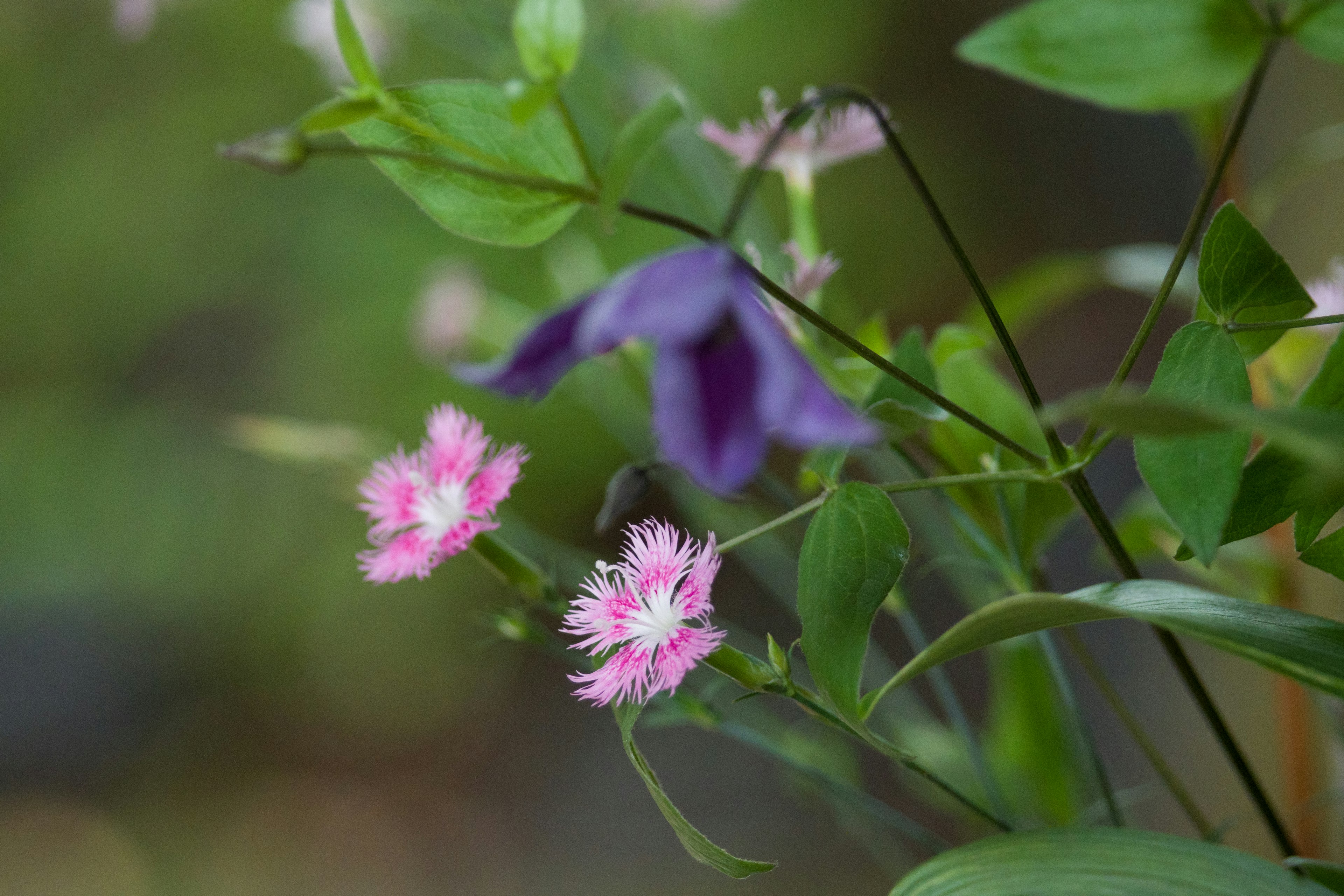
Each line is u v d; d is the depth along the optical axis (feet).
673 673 2.04
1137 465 1.98
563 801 7.76
